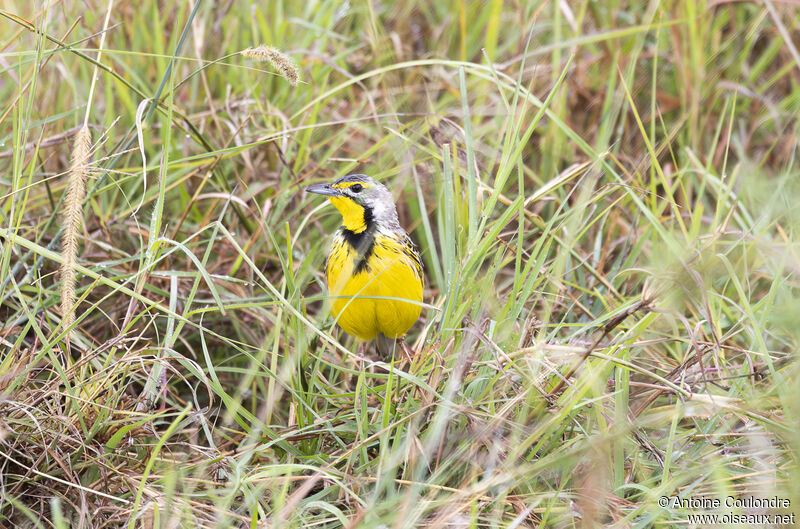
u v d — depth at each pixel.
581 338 9.66
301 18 14.22
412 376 7.97
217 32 13.59
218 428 9.64
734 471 8.23
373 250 9.95
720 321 9.90
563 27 14.62
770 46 14.16
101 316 10.88
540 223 10.53
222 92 13.45
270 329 10.88
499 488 7.90
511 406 7.89
